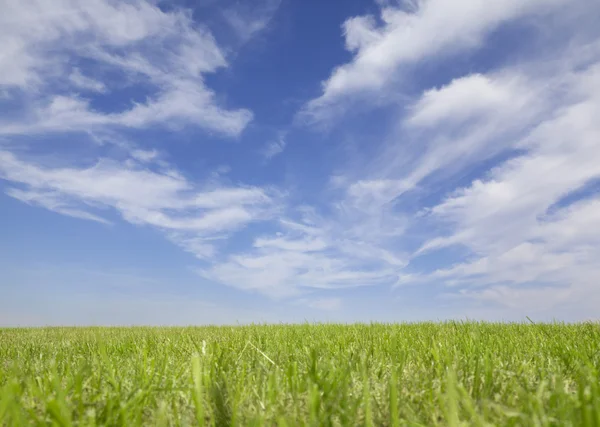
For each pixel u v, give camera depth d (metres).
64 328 8.19
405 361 2.53
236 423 1.51
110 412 1.47
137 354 3.27
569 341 3.36
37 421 1.31
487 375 1.86
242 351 2.87
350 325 6.60
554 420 1.31
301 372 2.28
